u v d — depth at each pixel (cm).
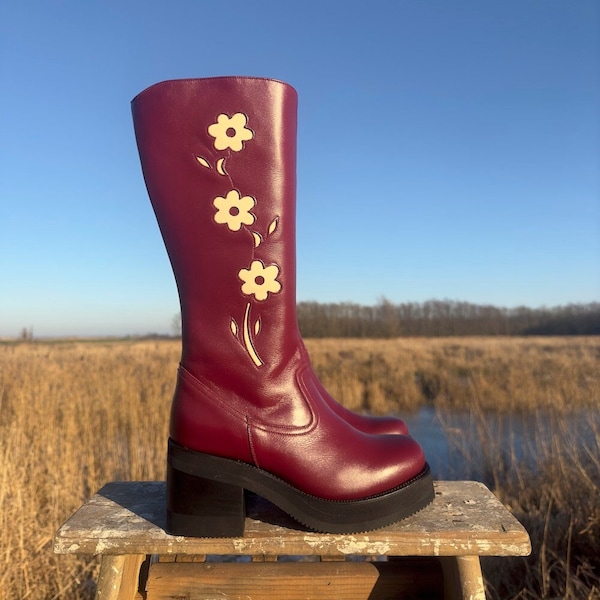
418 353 1781
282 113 86
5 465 287
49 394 575
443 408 863
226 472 82
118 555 85
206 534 81
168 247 90
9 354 1193
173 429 87
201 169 85
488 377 1082
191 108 85
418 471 89
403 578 92
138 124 89
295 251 91
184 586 90
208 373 86
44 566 227
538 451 380
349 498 82
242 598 90
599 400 717
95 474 352
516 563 236
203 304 87
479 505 96
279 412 84
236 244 86
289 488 83
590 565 234
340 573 92
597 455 323
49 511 289
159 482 116
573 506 278
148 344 2298
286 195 88
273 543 82
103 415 553
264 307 86
